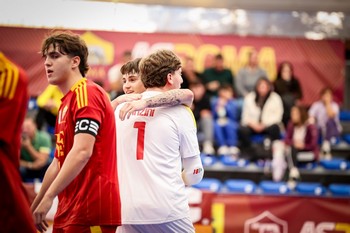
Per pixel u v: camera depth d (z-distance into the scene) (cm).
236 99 1426
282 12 1485
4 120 353
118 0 1340
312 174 1321
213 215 973
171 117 453
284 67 1434
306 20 1491
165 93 448
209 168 1320
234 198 977
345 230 988
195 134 465
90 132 394
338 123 1448
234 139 1359
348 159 1420
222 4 1457
